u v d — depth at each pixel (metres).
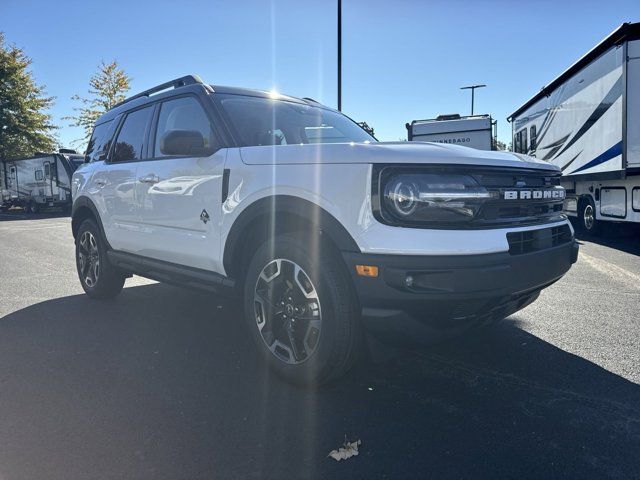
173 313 5.04
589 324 4.54
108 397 3.18
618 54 9.12
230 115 3.93
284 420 2.88
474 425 2.81
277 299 3.34
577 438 2.67
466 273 2.75
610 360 3.70
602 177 9.88
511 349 3.92
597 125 10.07
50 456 2.54
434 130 15.52
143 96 5.06
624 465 2.43
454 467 2.43
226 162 3.63
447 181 2.82
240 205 3.47
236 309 5.17
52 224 18.00
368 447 2.61
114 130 5.29
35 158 26.61
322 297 3.03
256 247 3.66
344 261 2.92
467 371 3.53
